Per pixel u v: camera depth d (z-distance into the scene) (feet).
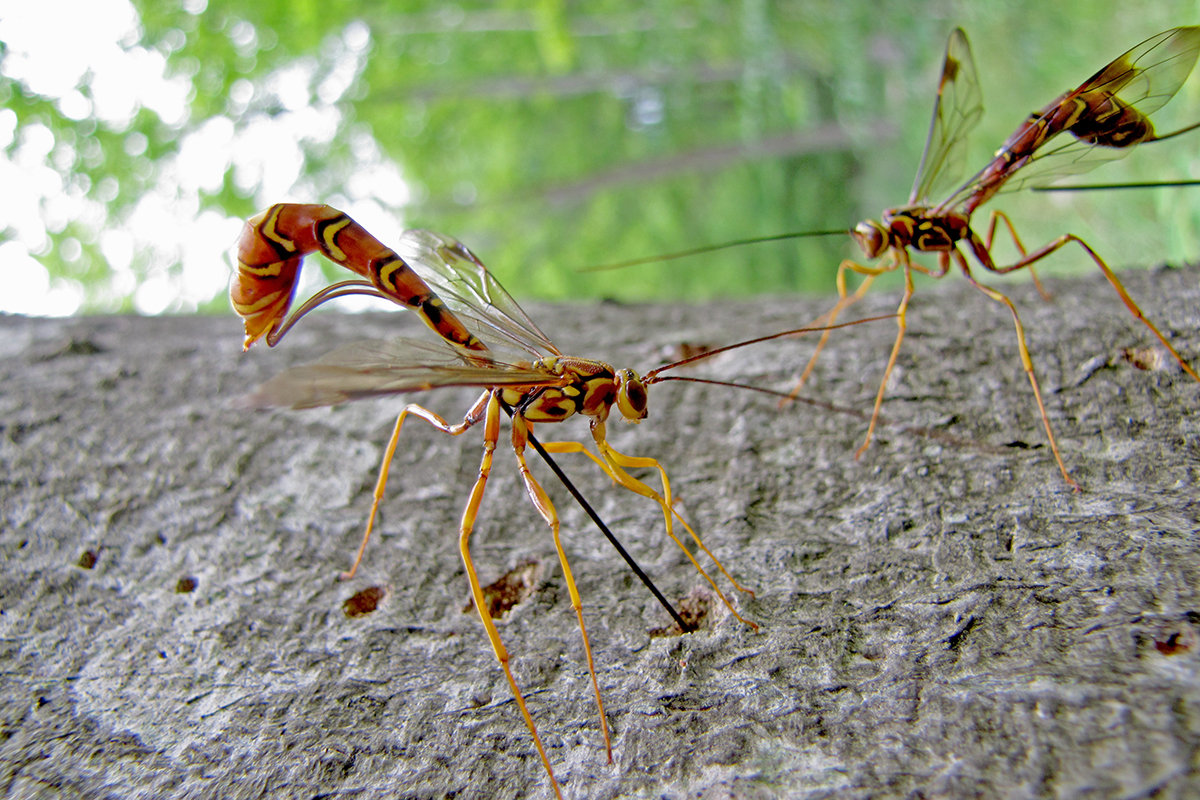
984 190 0.66
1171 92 0.63
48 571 0.64
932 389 0.66
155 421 0.70
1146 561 0.57
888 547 0.60
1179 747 0.52
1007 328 0.69
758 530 0.62
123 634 0.61
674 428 0.68
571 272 2.26
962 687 0.55
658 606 0.60
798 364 0.70
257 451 0.68
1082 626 0.56
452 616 0.61
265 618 0.61
